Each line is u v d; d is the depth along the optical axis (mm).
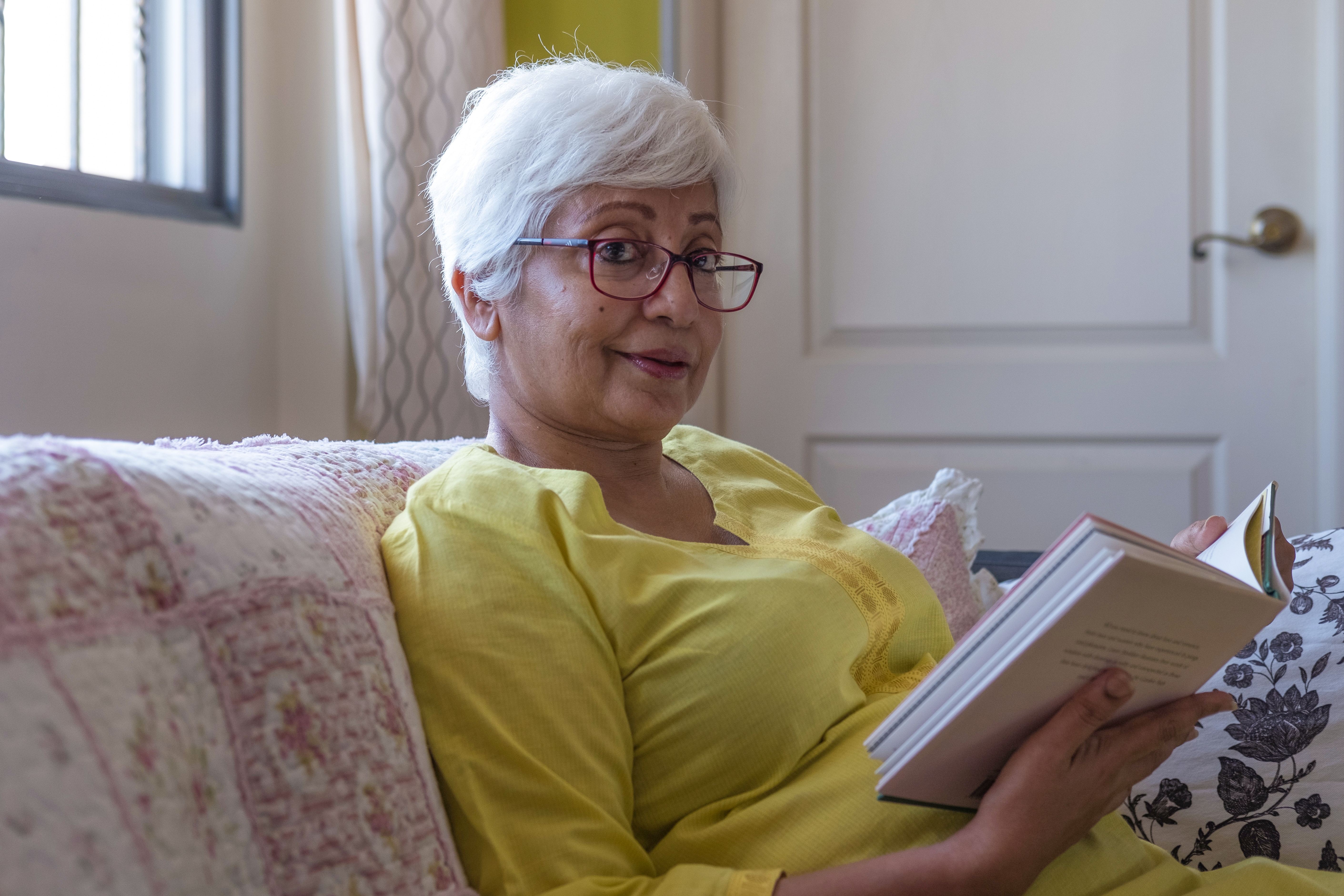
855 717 864
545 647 779
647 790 836
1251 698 1067
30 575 506
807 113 2393
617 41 2311
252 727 595
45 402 1557
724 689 819
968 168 2332
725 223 1036
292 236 2090
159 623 562
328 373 2098
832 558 974
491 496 844
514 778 730
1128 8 2256
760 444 2439
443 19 2002
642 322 952
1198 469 2303
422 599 786
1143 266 2287
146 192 1774
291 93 2074
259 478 743
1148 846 894
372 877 625
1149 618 652
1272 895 785
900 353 2383
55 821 472
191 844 530
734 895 693
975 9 2312
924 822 783
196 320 1857
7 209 1490
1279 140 2217
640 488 1040
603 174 930
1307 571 1135
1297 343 2238
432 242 2035
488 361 1028
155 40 1869
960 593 1271
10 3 1558
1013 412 2346
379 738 666
